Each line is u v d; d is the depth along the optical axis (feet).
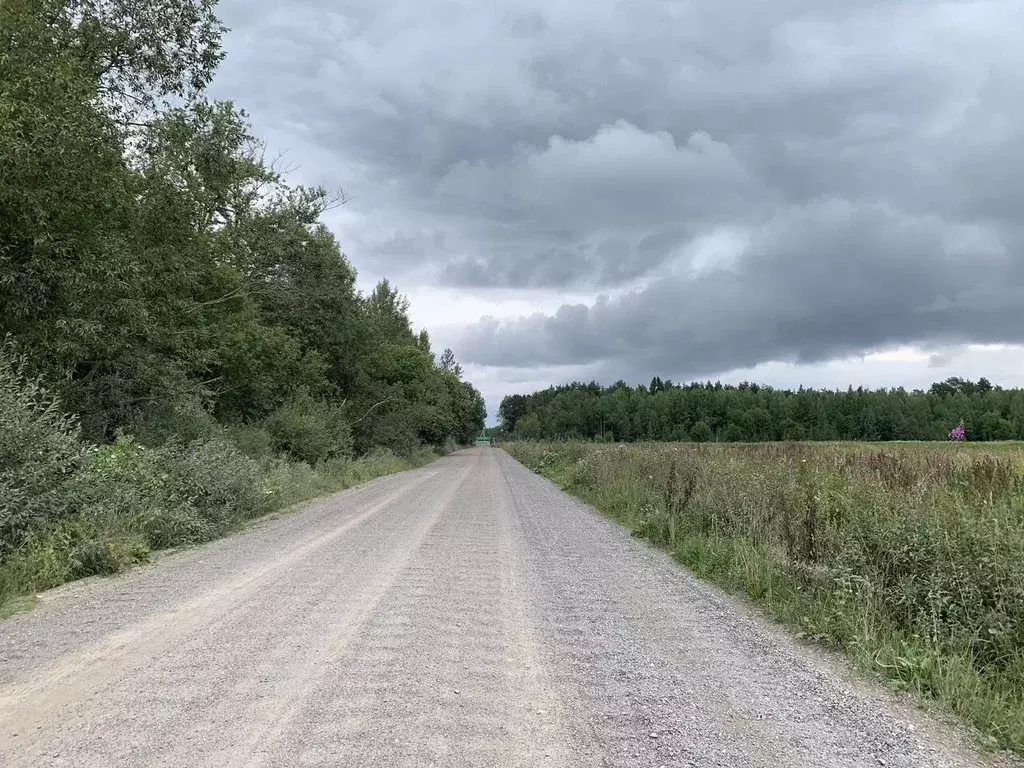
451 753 11.83
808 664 17.58
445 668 16.44
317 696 14.35
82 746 11.77
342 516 49.01
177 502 37.55
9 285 38.09
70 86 40.50
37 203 37.17
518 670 16.51
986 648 17.12
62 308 41.16
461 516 49.24
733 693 15.38
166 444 44.80
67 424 32.32
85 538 28.12
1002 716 13.89
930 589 18.83
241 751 11.65
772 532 29.30
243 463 49.80
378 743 12.13
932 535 20.92
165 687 14.73
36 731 12.39
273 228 92.38
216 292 75.92
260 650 17.46
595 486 65.72
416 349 200.85
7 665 16.14
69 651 17.26
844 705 14.78
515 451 222.89
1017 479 35.29
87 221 42.50
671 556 33.32
